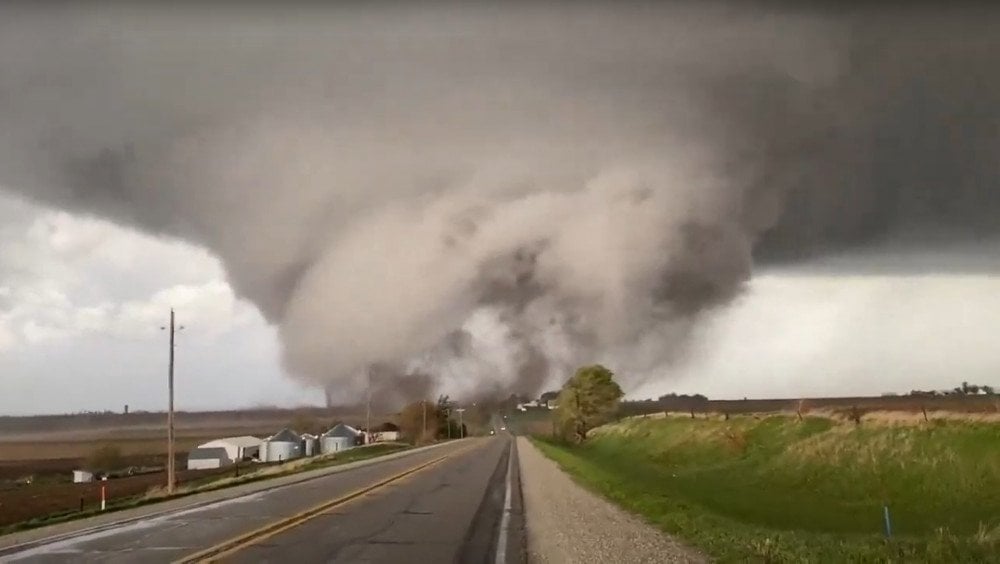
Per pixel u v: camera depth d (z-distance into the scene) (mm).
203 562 10938
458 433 127875
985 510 22953
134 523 17000
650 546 12297
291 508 19281
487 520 16047
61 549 13086
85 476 63781
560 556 11367
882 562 10773
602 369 79938
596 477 29500
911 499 25562
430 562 10844
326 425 121125
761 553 11094
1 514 27156
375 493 23219
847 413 37812
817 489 28750
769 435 40906
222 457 89188
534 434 125750
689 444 47000
